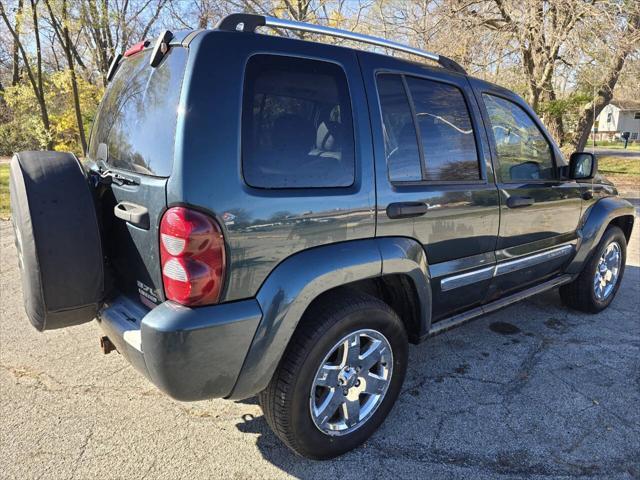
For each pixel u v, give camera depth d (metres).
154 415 2.73
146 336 1.89
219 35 2.01
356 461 2.43
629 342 3.77
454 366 3.37
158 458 2.41
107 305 2.33
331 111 2.28
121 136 2.32
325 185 2.21
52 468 2.32
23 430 2.58
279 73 2.12
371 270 2.33
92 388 2.98
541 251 3.54
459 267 2.88
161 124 1.99
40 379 3.07
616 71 10.65
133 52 2.59
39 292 2.06
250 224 1.96
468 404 2.92
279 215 2.04
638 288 5.08
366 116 2.39
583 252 3.97
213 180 1.89
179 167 1.85
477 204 2.90
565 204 3.66
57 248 2.04
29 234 2.01
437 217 2.66
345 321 2.26
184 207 1.85
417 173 2.61
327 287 2.19
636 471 2.39
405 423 2.73
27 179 2.05
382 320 2.42
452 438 2.61
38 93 13.00
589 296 4.19
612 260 4.40
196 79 1.92
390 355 2.53
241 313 1.97
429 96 2.75
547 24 10.07
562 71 11.70
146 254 2.04
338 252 2.22
